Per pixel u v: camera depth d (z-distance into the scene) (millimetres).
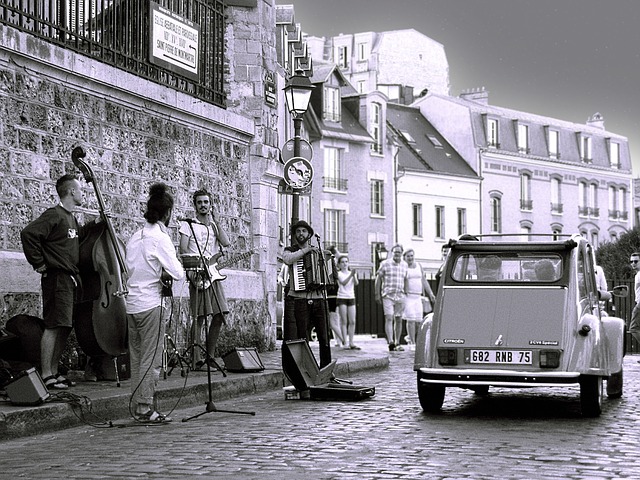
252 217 19047
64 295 11047
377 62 88750
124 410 10969
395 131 65438
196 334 13695
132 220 14938
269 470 7621
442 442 9102
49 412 9852
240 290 18016
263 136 19250
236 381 13320
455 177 66062
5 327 11312
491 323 11273
